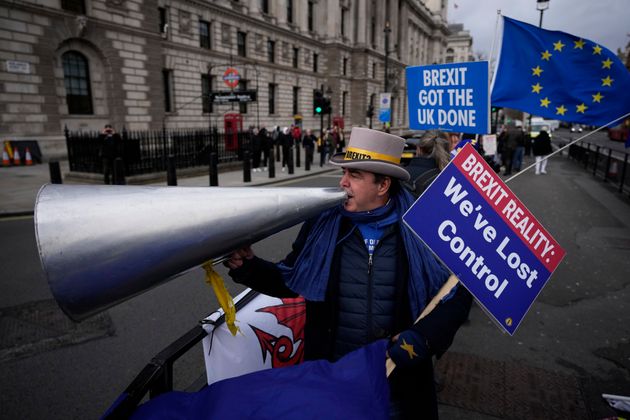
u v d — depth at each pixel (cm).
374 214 146
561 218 812
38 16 1730
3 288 461
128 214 76
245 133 1750
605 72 284
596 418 256
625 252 596
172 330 369
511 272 154
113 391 285
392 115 5788
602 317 399
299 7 3775
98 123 2009
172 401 108
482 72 326
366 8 4734
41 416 260
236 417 101
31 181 1251
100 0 1934
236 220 89
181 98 2600
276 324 190
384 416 109
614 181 1242
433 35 7631
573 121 297
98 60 1992
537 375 302
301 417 101
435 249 143
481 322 387
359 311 146
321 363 119
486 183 151
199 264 87
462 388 286
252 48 3167
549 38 296
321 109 1861
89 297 71
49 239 68
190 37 2620
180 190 88
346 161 143
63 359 322
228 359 172
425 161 351
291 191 105
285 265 148
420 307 142
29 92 1728
